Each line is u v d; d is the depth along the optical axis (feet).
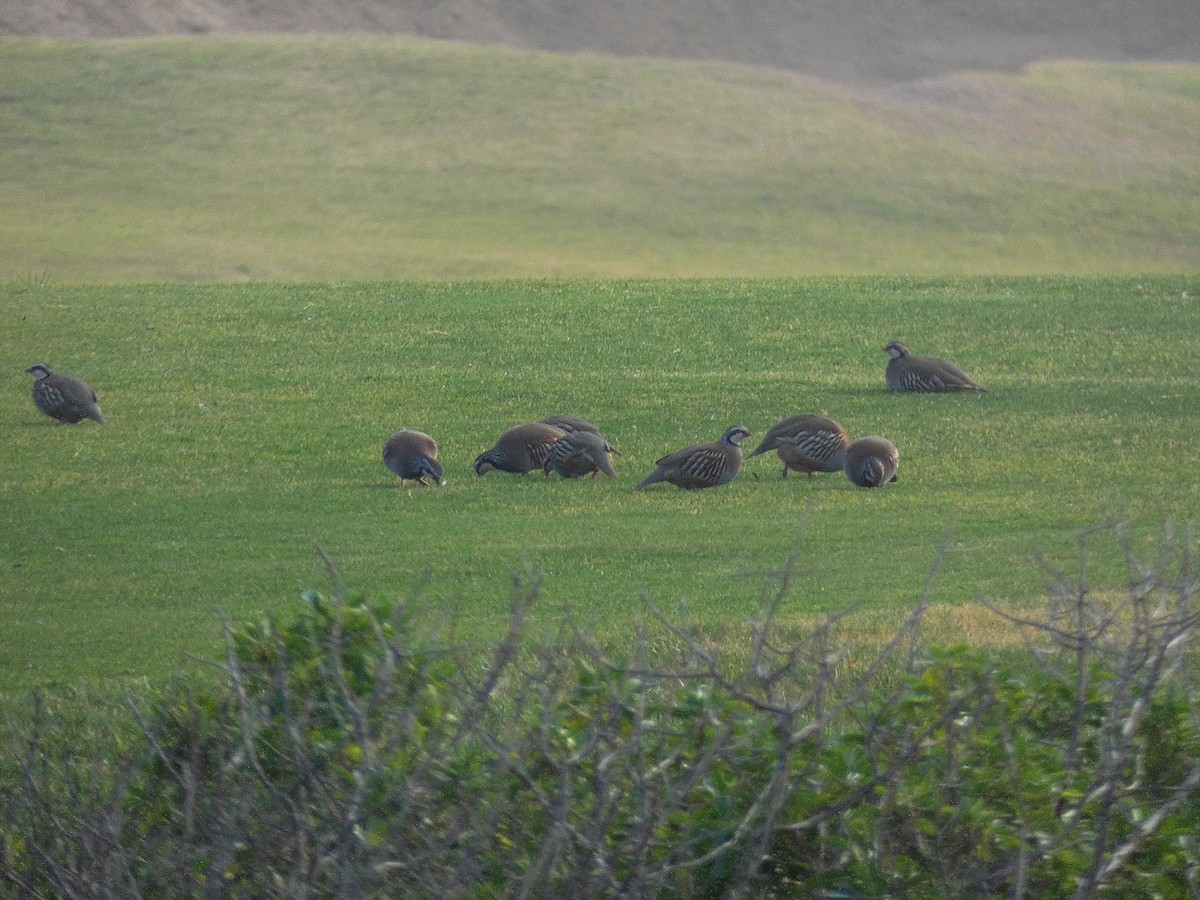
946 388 308.40
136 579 192.24
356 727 80.43
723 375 330.13
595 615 167.94
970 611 163.32
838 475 248.32
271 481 248.73
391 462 242.58
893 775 82.94
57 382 290.35
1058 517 216.54
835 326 384.47
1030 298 421.59
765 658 136.56
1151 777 91.76
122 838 84.84
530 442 248.32
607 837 82.23
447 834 80.02
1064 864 83.15
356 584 186.50
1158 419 284.82
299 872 77.92
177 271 517.14
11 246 534.78
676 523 216.95
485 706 86.22
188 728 91.56
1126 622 114.32
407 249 580.71
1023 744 88.22
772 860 88.48
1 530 218.59
